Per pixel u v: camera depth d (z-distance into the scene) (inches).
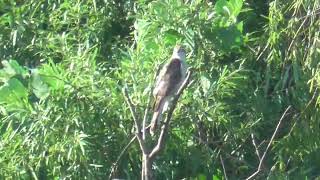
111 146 561.3
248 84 583.8
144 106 532.4
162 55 548.1
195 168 577.3
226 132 583.8
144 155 470.9
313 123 568.4
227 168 590.6
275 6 574.9
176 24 563.8
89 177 552.4
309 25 569.6
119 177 563.5
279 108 588.4
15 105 555.8
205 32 567.2
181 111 552.7
